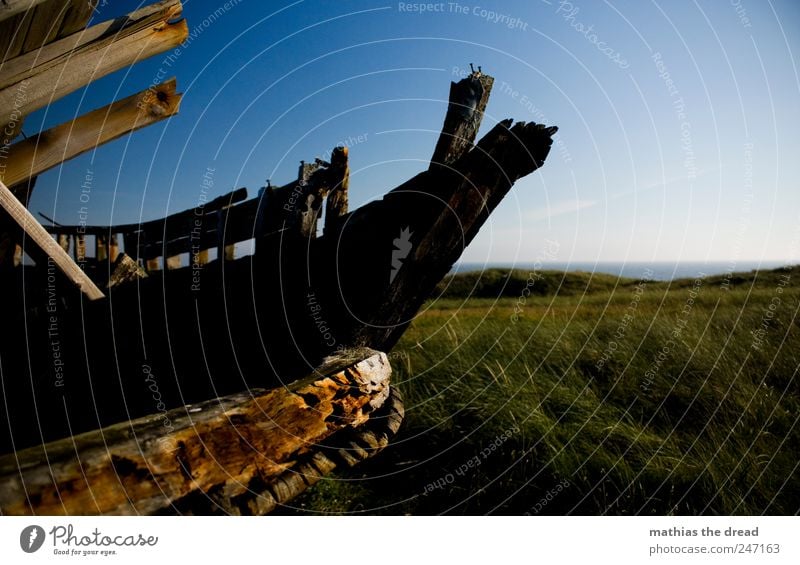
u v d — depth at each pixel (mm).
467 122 2852
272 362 2605
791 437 3164
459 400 3787
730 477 2797
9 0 1900
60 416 2477
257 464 1367
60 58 2318
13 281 2826
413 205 2715
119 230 7363
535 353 4684
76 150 2545
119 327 2662
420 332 5754
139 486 1140
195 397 2479
